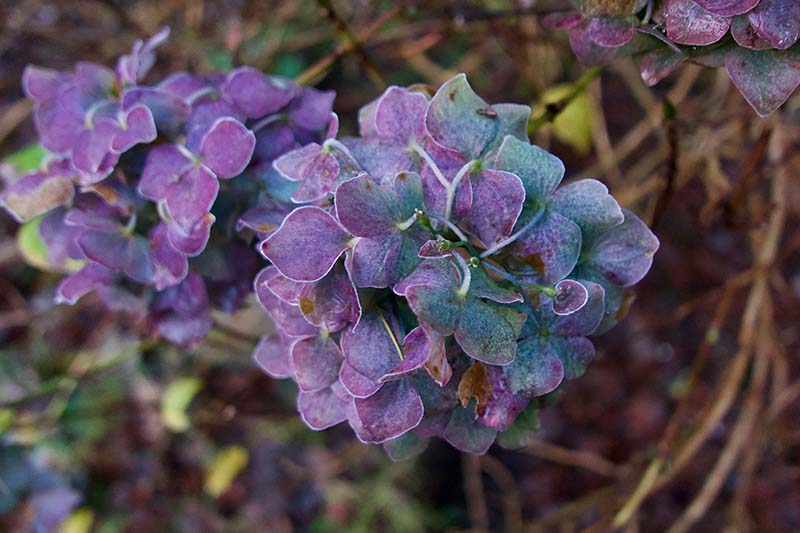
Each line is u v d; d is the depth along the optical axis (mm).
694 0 520
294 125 588
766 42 521
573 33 569
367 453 1189
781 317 1151
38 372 1027
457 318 508
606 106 1312
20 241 733
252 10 970
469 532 1042
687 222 1251
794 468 1082
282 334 570
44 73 619
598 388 1265
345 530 1147
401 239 516
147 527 1059
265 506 1141
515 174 525
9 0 1113
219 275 590
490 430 545
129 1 1118
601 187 528
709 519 1128
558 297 521
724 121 714
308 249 516
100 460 1047
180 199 564
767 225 765
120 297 610
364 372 518
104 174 572
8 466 790
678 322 1272
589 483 1215
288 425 1108
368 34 713
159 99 575
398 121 542
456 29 779
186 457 1103
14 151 1272
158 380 996
